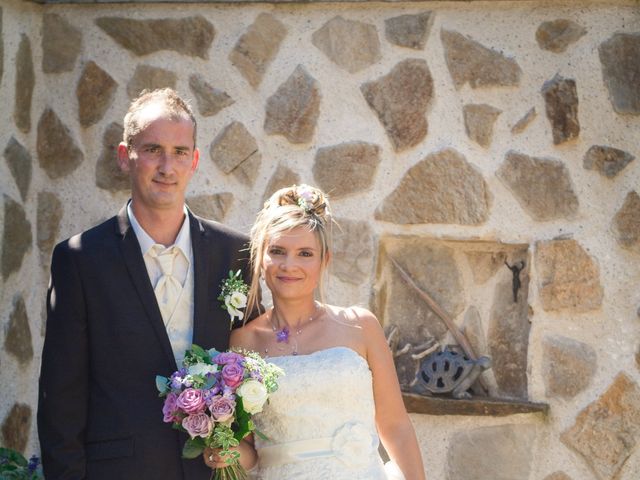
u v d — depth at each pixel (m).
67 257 3.47
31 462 3.98
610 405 4.12
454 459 4.30
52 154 4.69
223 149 4.55
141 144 3.43
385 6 4.41
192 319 3.53
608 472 4.11
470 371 4.29
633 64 4.14
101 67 4.66
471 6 4.32
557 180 4.22
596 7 4.19
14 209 4.52
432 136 4.36
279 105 4.50
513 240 4.27
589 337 4.16
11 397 4.48
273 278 3.62
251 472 3.60
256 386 3.28
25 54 4.61
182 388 3.31
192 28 4.58
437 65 4.36
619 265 4.13
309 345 3.65
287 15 4.50
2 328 4.43
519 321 4.34
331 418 3.53
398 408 3.73
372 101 4.42
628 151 4.14
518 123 4.27
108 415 3.41
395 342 4.45
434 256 4.46
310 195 3.65
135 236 3.51
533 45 4.26
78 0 4.62
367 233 4.41
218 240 3.62
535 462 4.21
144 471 3.37
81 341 3.43
